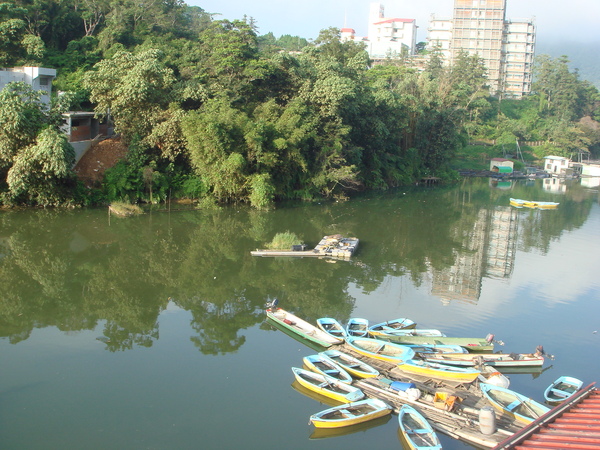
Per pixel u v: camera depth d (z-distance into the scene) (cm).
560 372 1945
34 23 6003
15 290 2511
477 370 1788
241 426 1557
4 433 1477
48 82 4756
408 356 1875
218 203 4559
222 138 4278
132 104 4297
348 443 1502
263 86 5222
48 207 3994
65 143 3781
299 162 4816
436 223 4469
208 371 1855
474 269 3194
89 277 2723
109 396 1680
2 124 3647
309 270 2991
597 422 1206
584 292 2845
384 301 2583
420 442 1442
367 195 5806
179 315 2331
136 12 6988
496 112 11731
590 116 12712
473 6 13675
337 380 1728
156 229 3659
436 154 7406
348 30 16675
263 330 2203
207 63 4994
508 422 1538
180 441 1478
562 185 7588
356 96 5562
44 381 1748
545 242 3975
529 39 14250
